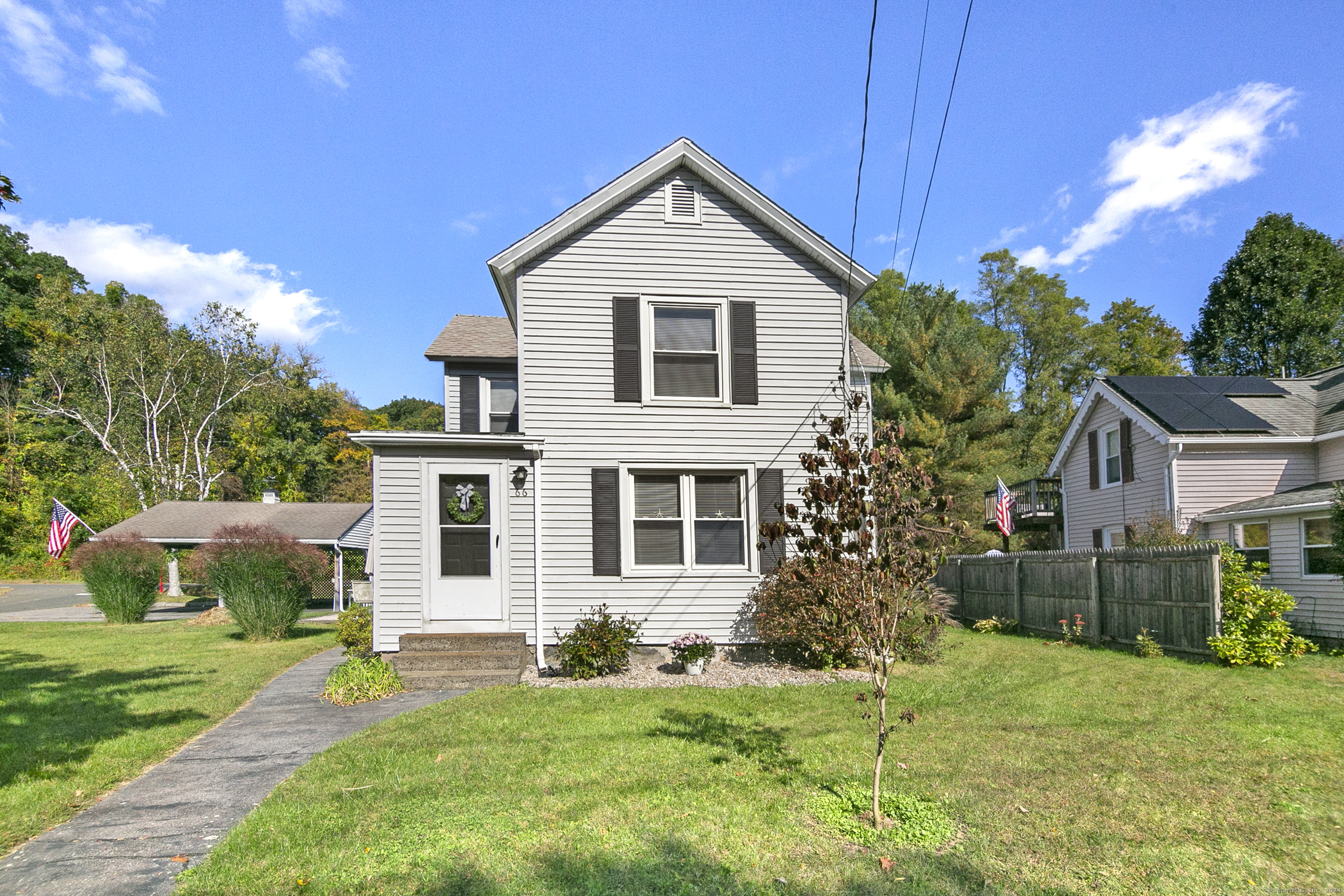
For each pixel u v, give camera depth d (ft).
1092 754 21.86
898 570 17.20
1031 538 104.17
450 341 52.54
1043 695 29.96
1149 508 63.36
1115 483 69.67
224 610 68.28
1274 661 36.60
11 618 74.90
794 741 23.26
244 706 30.63
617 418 38.52
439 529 36.81
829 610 20.88
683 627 38.01
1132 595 43.80
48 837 16.69
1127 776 19.81
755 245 40.29
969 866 14.61
